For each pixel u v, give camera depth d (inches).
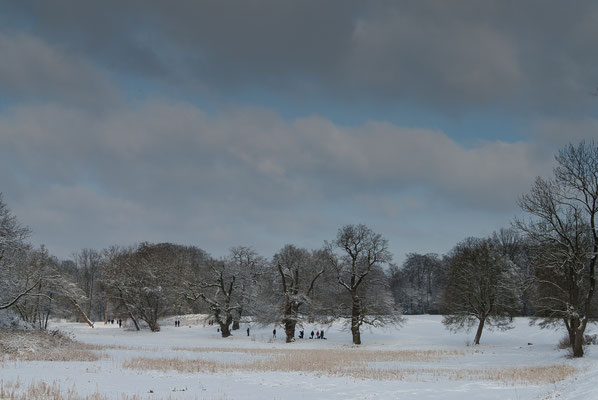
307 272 2664.9
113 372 927.0
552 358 1469.0
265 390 756.6
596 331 2098.9
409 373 1031.0
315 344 2294.5
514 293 2218.3
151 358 1245.7
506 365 1279.5
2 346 1304.1
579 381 703.1
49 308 2719.0
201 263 3093.0
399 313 2384.4
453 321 2357.3
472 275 2300.7
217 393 713.6
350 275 2471.7
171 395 679.1
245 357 1401.3
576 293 1496.1
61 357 1208.8
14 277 1802.4
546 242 1494.8
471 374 1013.8
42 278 2140.7
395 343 2372.0
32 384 681.6
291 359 1360.7
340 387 800.3
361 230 2410.2
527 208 1499.8
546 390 701.9
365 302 2357.3
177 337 2596.0
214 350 1692.9
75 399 590.6
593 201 1389.0
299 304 2527.1
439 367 1203.2
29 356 1210.6
